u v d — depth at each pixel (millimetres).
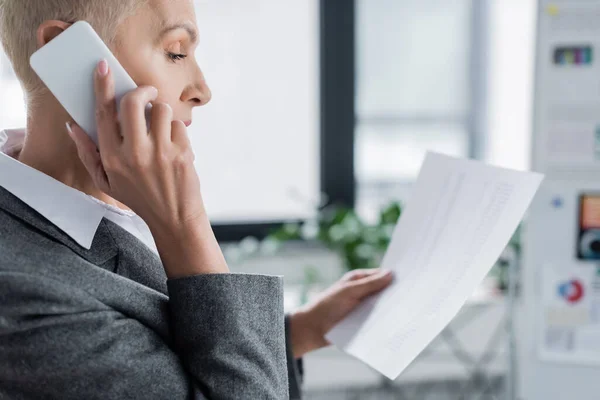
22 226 575
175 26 602
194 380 583
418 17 2576
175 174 573
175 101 623
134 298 586
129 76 577
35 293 526
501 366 2615
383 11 2566
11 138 717
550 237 1763
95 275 569
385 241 2258
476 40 2588
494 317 2588
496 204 759
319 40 2527
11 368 542
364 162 2666
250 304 607
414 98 2627
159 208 579
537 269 1781
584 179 1731
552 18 1692
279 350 626
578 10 1680
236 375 573
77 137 581
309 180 2633
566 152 1727
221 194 2576
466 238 762
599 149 1713
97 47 558
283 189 2613
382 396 2607
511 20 2541
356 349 760
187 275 595
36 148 637
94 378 542
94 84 559
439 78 2617
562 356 1778
